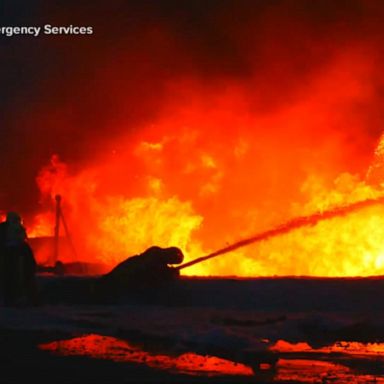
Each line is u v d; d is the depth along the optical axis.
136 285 37.72
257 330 27.36
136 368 20.22
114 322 29.80
